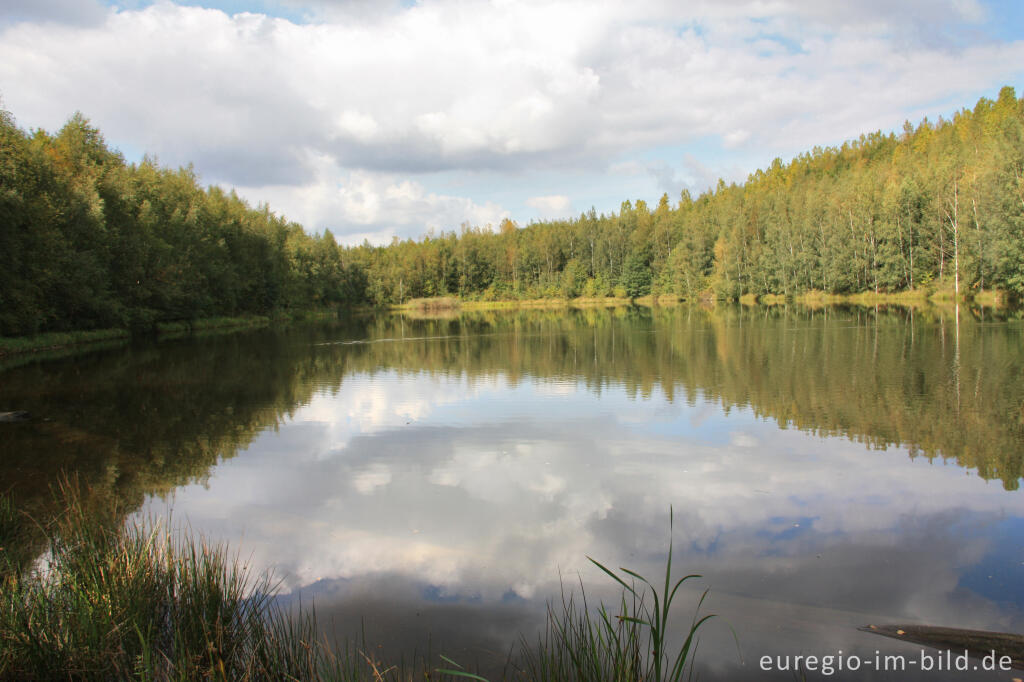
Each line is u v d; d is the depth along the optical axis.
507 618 5.57
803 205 76.88
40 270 32.16
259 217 75.50
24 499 9.02
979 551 6.79
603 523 7.80
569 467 10.24
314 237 104.38
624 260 105.00
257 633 4.98
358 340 38.28
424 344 34.06
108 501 8.89
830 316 43.84
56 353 31.14
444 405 15.90
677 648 5.08
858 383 16.80
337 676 4.46
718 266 83.12
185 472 10.32
